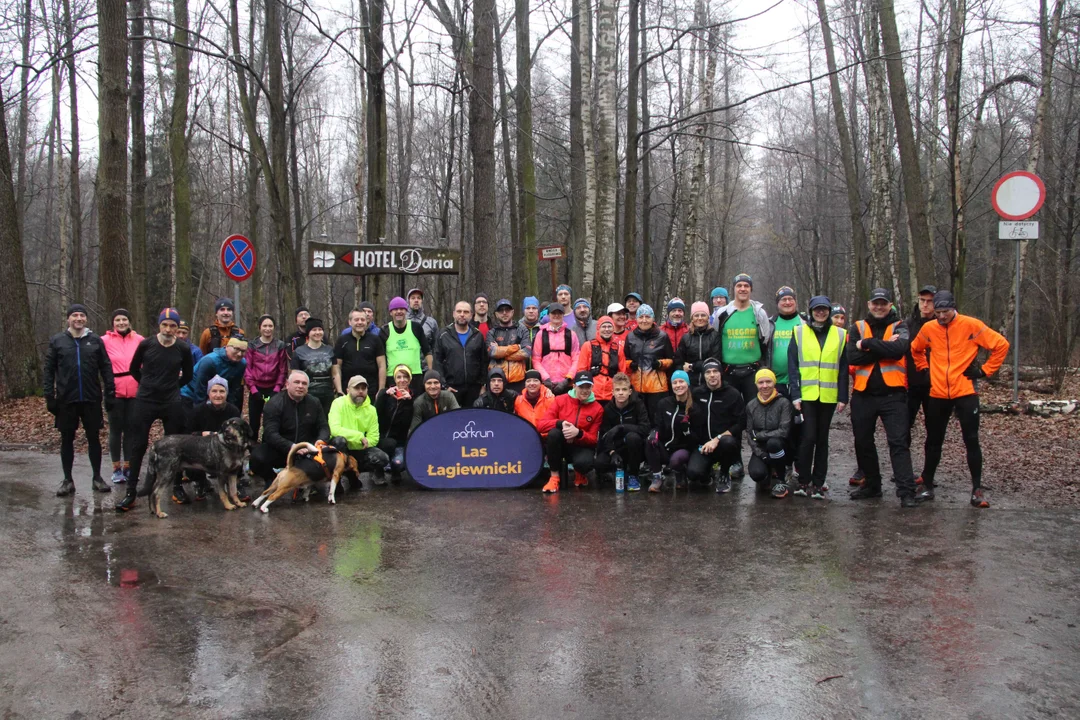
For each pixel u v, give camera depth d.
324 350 9.02
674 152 27.62
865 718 3.36
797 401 7.50
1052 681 3.66
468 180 27.02
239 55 14.65
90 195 37.72
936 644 4.07
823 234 42.16
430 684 3.71
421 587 5.01
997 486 7.71
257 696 3.60
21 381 14.57
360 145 21.45
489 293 12.70
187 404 8.52
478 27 12.46
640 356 8.57
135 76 16.36
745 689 3.62
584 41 15.02
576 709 3.46
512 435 8.19
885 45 12.50
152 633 4.31
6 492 7.98
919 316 8.40
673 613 4.53
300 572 5.33
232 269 10.13
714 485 8.23
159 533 6.40
